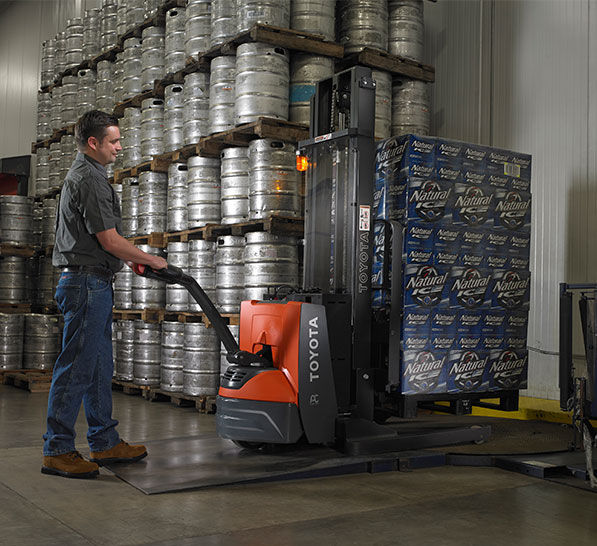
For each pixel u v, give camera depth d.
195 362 6.21
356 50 6.20
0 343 8.38
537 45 6.31
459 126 6.89
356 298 4.39
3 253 9.49
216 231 6.27
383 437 4.36
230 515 3.12
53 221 9.73
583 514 3.29
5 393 7.48
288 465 3.93
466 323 4.90
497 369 5.05
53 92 9.85
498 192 5.07
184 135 6.61
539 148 6.26
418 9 6.55
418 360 4.68
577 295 5.89
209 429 5.33
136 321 7.09
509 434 5.23
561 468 4.04
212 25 6.25
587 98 5.95
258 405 4.01
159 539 2.79
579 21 6.02
